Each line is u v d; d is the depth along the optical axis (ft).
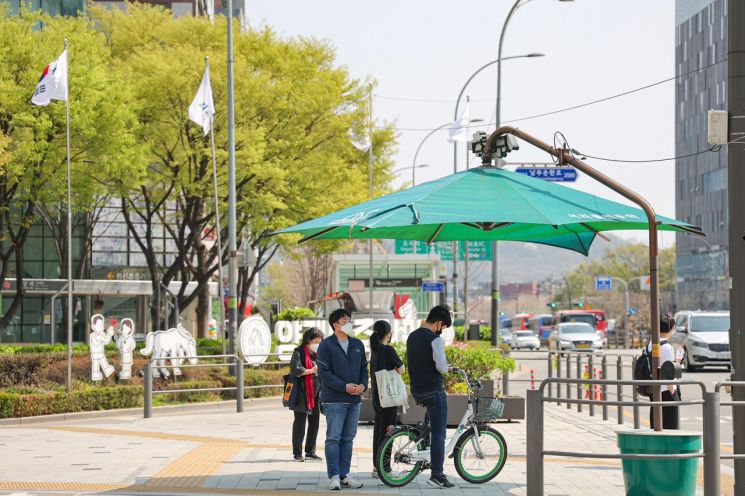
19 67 127.75
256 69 153.38
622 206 48.67
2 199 132.87
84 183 134.41
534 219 43.98
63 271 176.24
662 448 38.99
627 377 129.08
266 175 143.54
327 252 175.42
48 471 52.70
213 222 159.43
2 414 83.35
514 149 50.83
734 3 43.19
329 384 45.83
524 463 55.21
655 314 43.88
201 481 48.39
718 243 399.44
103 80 129.59
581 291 564.30
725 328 151.53
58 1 209.15
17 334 204.95
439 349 45.60
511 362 81.10
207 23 154.71
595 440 65.77
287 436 70.64
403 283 269.64
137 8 158.40
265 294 423.64
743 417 42.45
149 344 105.70
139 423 82.84
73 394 88.17
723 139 43.09
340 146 160.86
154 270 159.33
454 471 51.90
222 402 100.58
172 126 143.43
